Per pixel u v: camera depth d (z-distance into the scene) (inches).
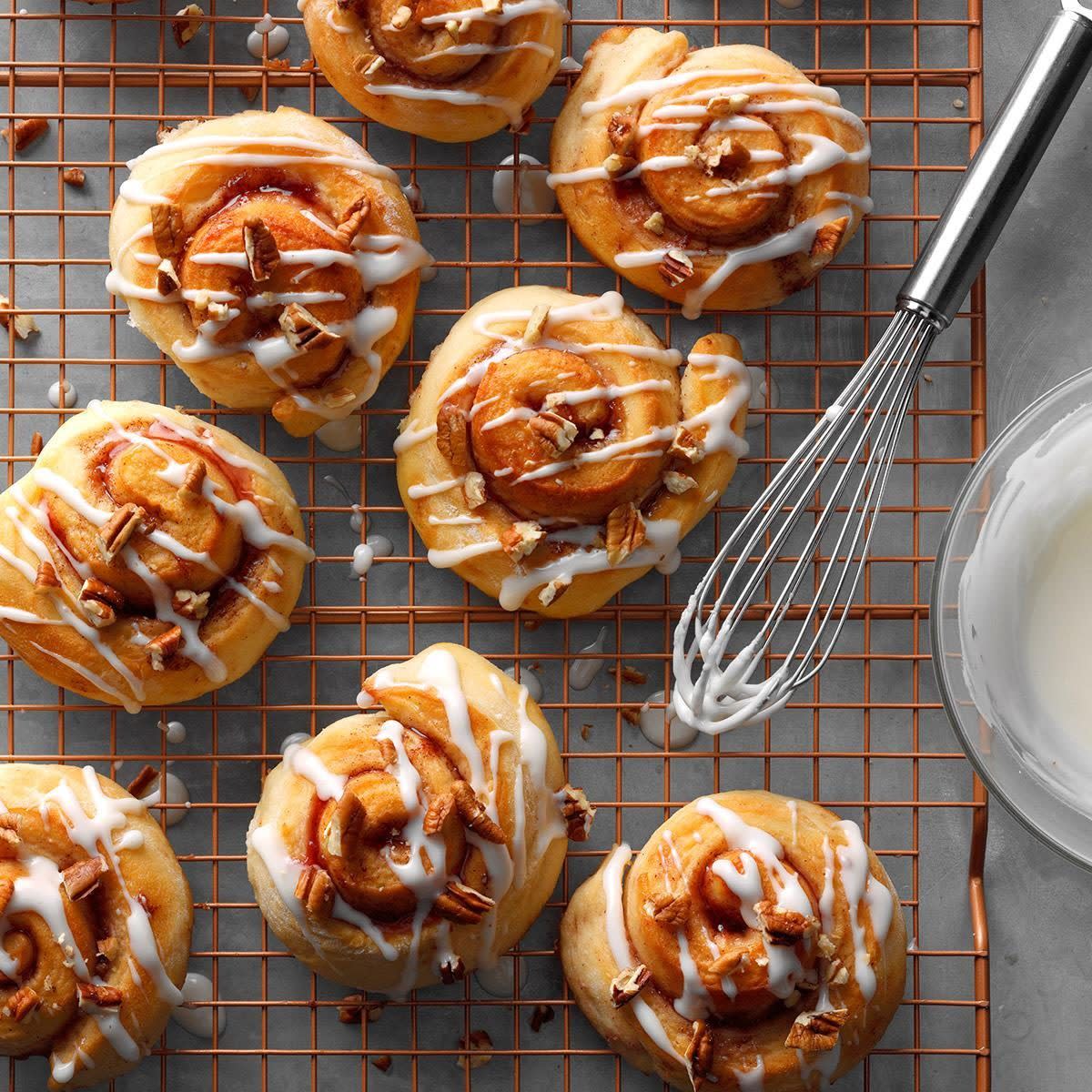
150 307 30.4
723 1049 30.2
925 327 30.2
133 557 29.9
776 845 30.1
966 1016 31.7
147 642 30.2
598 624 31.9
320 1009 31.6
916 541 31.5
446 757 30.3
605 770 31.8
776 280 30.9
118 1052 30.2
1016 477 30.5
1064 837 30.4
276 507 30.7
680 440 30.6
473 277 31.8
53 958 29.8
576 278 31.8
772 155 30.2
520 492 30.4
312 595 31.7
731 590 31.8
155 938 30.3
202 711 31.7
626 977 30.1
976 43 31.3
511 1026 31.6
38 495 30.2
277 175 30.5
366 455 31.7
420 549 31.9
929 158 32.0
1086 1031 31.9
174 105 31.8
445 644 30.9
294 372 30.4
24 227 31.8
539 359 30.2
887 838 31.9
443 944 30.1
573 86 31.1
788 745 31.9
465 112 30.6
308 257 29.9
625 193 30.8
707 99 30.3
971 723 30.5
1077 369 32.1
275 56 31.7
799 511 30.0
